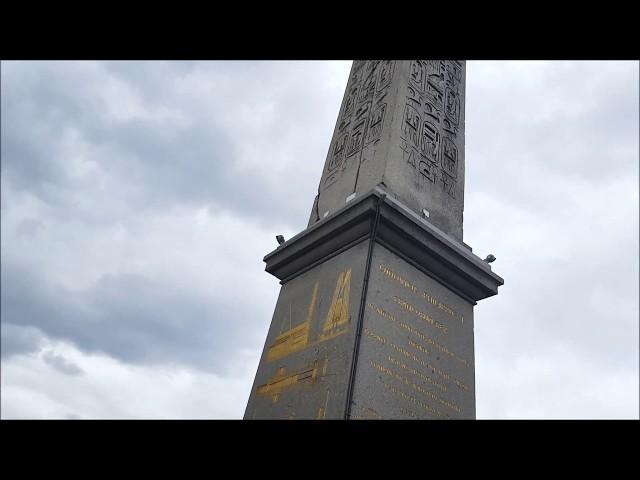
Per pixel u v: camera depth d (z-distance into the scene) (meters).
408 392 6.68
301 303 7.81
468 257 8.04
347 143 9.87
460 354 7.56
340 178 9.30
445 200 9.17
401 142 9.09
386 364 6.64
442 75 10.77
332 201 9.04
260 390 7.45
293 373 7.10
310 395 6.60
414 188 8.77
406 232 7.50
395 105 9.44
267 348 7.88
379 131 9.29
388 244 7.47
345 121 10.47
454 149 10.00
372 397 6.30
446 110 10.38
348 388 6.18
